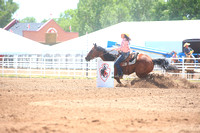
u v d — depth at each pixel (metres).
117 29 48.12
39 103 14.09
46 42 99.38
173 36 44.38
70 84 25.28
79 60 51.84
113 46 39.50
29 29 118.25
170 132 8.93
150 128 9.42
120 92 18.58
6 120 10.48
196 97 16.56
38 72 44.16
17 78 33.91
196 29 45.81
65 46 48.38
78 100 15.16
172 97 16.45
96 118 10.78
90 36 47.66
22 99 15.45
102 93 18.09
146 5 118.44
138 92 18.64
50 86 23.05
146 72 22.22
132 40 44.69
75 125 9.65
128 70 22.22
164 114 11.72
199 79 28.70
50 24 103.81
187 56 30.91
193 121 10.63
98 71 22.19
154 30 46.66
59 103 14.08
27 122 10.14
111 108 12.81
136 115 11.44
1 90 19.83
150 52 38.25
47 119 10.62
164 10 101.69
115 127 9.45
